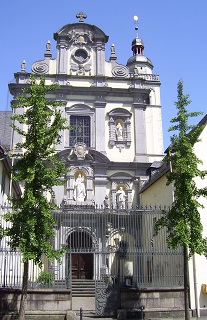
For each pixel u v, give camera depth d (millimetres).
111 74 38875
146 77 48250
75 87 37344
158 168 33312
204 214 21391
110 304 20234
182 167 16016
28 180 14797
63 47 38719
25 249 14578
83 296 24281
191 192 16062
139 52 56312
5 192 24250
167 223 16844
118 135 37250
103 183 35281
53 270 21406
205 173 16578
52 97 37312
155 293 19734
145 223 23859
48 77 37781
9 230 15109
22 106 16078
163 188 26875
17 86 37000
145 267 20922
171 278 20609
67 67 38344
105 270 24312
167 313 19516
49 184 15555
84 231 25141
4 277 18766
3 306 18094
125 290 19641
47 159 15945
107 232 25219
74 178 35156
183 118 16781
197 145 22312
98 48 39125
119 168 36000
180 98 17312
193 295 20250
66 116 36875
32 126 15758
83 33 39156
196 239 15992
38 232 15008
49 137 15680
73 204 33969
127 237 24453
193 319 19172
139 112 37875
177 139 16781
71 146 36188
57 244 22344
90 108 37312
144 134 37344
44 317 18359
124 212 24562
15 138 35312
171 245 16391
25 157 15688
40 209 15172
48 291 18703
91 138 36656
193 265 20641
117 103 38000
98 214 24875
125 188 35719
